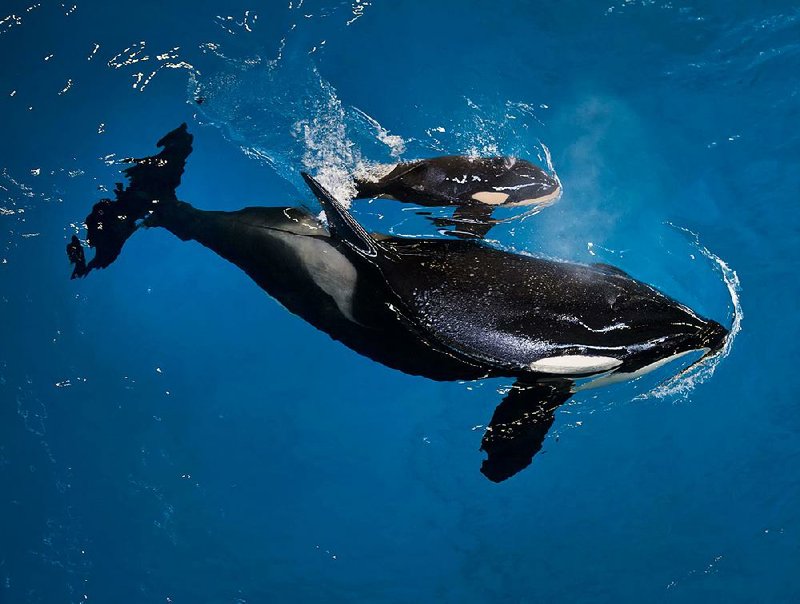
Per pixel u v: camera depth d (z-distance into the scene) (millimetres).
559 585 7215
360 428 7879
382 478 7691
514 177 7941
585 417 7688
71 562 7387
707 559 7207
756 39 9039
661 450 7605
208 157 8562
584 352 7043
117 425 7840
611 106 8758
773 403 7703
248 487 7680
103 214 8188
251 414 7938
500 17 9203
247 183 8430
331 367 8078
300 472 7734
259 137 8594
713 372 7727
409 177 8039
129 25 9109
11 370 7926
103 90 8891
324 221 7715
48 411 7828
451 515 7531
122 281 8344
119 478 7668
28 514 7504
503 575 7285
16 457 7664
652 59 9000
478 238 7766
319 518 7566
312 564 7422
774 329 7898
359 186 8156
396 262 7293
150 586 7355
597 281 7254
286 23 9078
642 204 8273
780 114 8711
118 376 7996
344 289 7375
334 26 9070
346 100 8719
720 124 8680
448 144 8500
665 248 8125
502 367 7160
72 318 8148
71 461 7695
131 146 8664
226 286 8320
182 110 8797
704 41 9062
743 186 8461
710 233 8242
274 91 8797
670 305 7230
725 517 7340
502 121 8633
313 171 8336
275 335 8172
